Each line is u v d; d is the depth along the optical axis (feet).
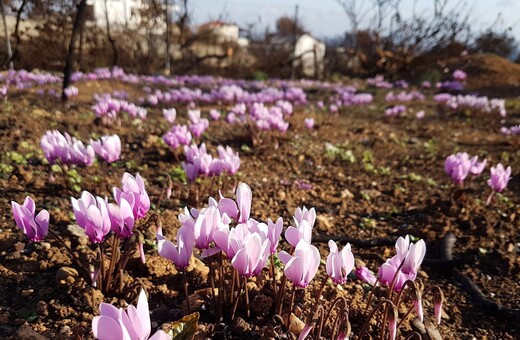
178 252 0.71
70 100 3.18
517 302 1.07
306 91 5.15
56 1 4.45
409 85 6.48
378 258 1.25
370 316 0.74
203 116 3.15
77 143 1.15
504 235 1.40
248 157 2.17
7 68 4.91
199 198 1.49
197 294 0.87
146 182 1.63
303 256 0.66
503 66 6.78
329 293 0.97
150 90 4.38
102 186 1.51
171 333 0.67
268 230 0.75
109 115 2.42
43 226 0.77
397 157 2.41
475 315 1.02
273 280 0.84
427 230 1.41
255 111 2.36
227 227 0.73
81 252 1.01
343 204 1.63
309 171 2.06
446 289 1.12
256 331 0.80
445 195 1.78
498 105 3.56
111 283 0.89
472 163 1.58
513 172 2.18
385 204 1.69
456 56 7.35
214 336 0.78
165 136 1.67
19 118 2.35
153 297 0.88
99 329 0.49
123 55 6.39
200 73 7.37
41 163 1.65
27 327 0.75
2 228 1.11
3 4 4.85
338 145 2.57
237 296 0.80
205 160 1.24
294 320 0.80
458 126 3.34
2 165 1.54
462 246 1.33
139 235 0.77
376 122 3.51
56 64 5.39
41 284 0.90
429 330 0.88
